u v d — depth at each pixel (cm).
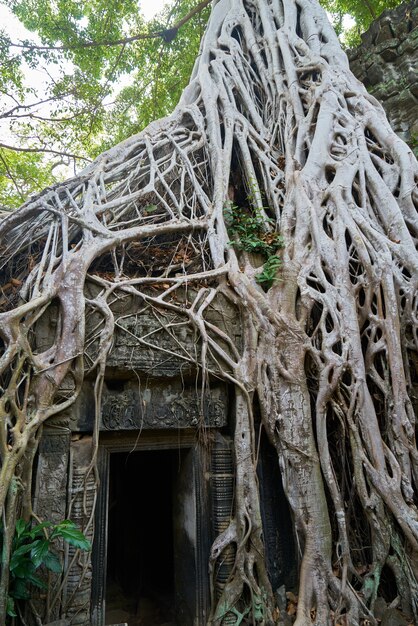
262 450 413
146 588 584
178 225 466
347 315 421
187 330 402
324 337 414
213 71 673
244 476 379
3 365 309
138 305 394
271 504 403
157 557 596
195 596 379
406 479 373
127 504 671
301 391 400
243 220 494
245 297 425
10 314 328
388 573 372
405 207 500
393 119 734
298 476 378
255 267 467
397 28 769
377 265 443
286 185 529
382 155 563
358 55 823
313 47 669
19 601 305
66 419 345
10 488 290
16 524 296
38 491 325
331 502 391
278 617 355
